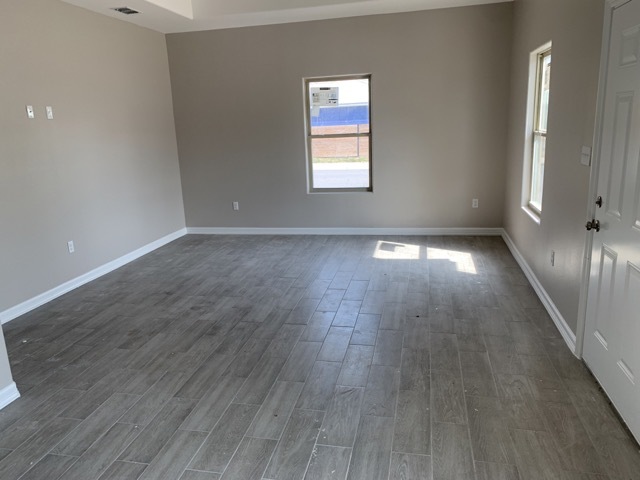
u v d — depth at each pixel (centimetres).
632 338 204
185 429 227
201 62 573
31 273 387
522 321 328
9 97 363
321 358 290
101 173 466
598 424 217
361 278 431
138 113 524
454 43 518
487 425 220
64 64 416
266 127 579
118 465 204
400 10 512
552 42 335
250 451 209
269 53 556
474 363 275
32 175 386
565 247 299
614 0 220
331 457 204
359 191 583
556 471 190
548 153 344
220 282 436
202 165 607
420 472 193
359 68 541
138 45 521
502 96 523
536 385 250
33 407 249
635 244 200
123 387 265
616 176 220
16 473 202
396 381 261
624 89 211
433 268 451
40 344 321
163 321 354
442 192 561
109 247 481
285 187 595
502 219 553
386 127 553
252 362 288
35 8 385
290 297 392
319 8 486
